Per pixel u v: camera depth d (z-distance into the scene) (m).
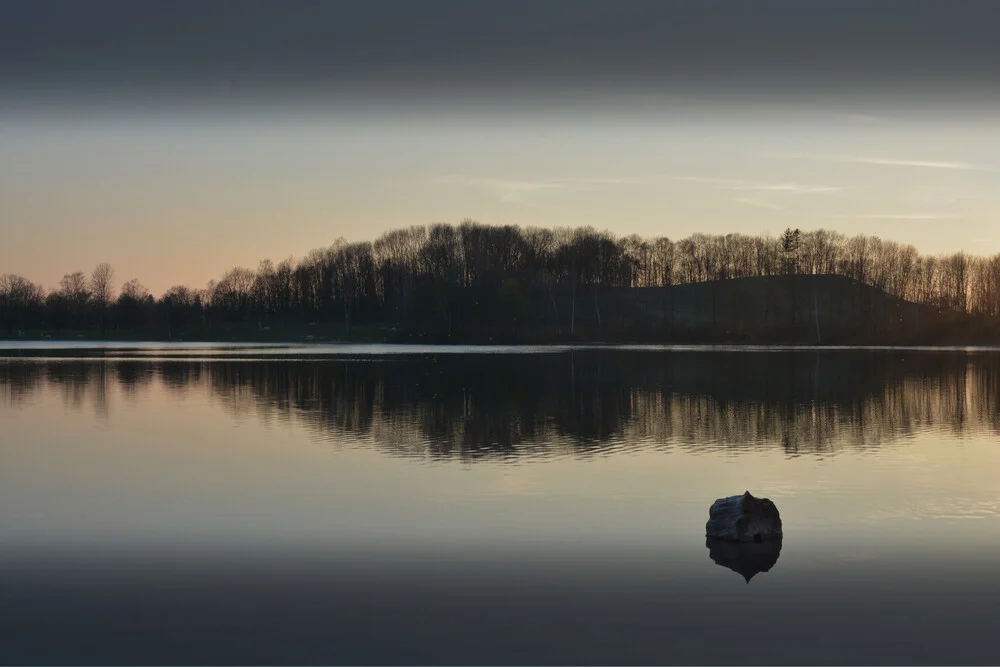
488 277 153.75
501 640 13.34
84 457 27.84
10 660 12.71
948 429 33.78
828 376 59.44
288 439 31.28
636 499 21.83
